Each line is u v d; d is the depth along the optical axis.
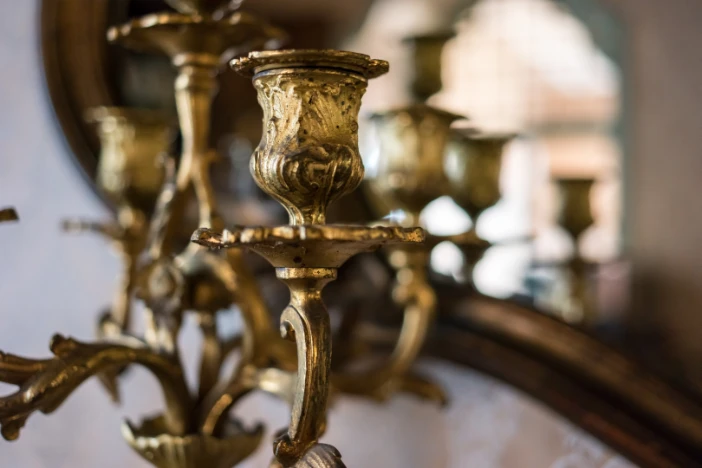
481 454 0.83
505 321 0.81
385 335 0.83
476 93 0.91
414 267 0.65
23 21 0.92
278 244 0.36
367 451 0.87
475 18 0.91
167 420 0.57
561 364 0.79
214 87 0.58
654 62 0.86
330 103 0.38
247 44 0.57
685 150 0.84
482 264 0.87
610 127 0.88
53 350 0.48
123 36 0.55
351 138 0.39
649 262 0.84
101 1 0.86
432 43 0.70
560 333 0.79
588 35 0.89
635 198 0.86
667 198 0.84
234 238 0.35
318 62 0.37
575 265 0.86
